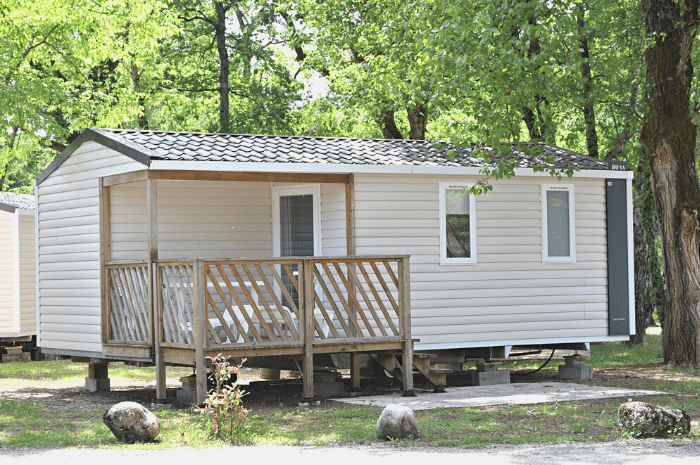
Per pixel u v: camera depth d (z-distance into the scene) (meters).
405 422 8.98
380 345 12.41
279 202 14.77
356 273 13.51
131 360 13.19
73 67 24.19
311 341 11.77
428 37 15.30
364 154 14.03
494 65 13.94
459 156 15.00
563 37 14.06
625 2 19.03
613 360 18.55
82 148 13.72
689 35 16.03
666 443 8.62
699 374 15.21
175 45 30.09
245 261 11.52
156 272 11.87
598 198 15.63
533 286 14.95
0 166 27.70
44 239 14.66
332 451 8.37
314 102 27.14
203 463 7.82
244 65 30.47
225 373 9.55
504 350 14.67
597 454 8.02
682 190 16.20
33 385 15.19
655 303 31.31
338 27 24.39
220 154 12.55
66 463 7.86
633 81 21.02
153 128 30.80
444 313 14.21
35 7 21.52
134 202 13.56
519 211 14.93
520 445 8.58
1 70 20.83
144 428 9.09
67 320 14.09
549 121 15.38
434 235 14.18
